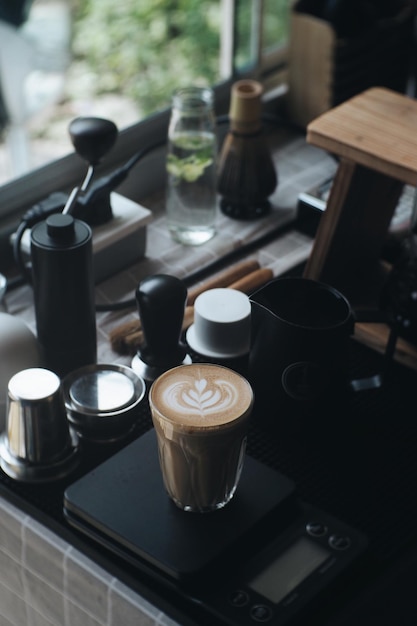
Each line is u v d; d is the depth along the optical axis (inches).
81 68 61.6
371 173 41.8
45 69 58.7
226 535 30.7
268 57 63.4
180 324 37.8
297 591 29.5
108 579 30.6
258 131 49.8
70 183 52.2
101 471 33.0
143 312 37.1
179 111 47.6
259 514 31.5
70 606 32.9
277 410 35.3
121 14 64.8
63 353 37.7
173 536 30.6
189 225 49.0
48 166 50.5
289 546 31.0
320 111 59.8
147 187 54.9
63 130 58.6
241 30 60.9
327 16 57.4
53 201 44.1
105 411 35.2
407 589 31.7
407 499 34.0
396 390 38.9
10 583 35.8
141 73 67.7
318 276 43.9
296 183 55.2
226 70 62.1
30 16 56.7
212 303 39.2
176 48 67.0
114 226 45.8
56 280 35.4
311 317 36.4
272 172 51.0
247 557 30.7
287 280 36.0
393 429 37.0
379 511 33.4
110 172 53.2
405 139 40.3
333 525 31.8
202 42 64.2
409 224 48.0
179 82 67.9
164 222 51.9
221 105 61.5
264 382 35.2
